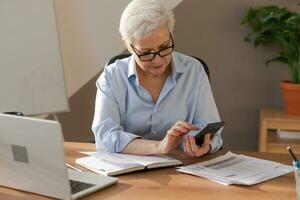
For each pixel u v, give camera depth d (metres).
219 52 3.12
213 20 3.09
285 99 2.87
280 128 2.75
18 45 2.49
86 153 1.81
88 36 3.25
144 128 2.00
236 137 3.21
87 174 1.53
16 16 2.48
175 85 1.97
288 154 1.82
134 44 1.74
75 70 3.31
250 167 1.62
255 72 3.11
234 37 3.09
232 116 3.19
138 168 1.59
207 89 2.02
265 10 2.84
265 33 2.89
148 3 1.70
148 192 1.40
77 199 1.34
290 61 2.85
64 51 3.27
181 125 1.68
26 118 1.28
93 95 3.33
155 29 1.68
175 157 1.77
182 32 3.13
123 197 1.36
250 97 3.15
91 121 3.37
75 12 3.21
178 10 3.11
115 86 1.96
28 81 2.53
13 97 2.49
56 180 1.31
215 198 1.35
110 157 1.73
